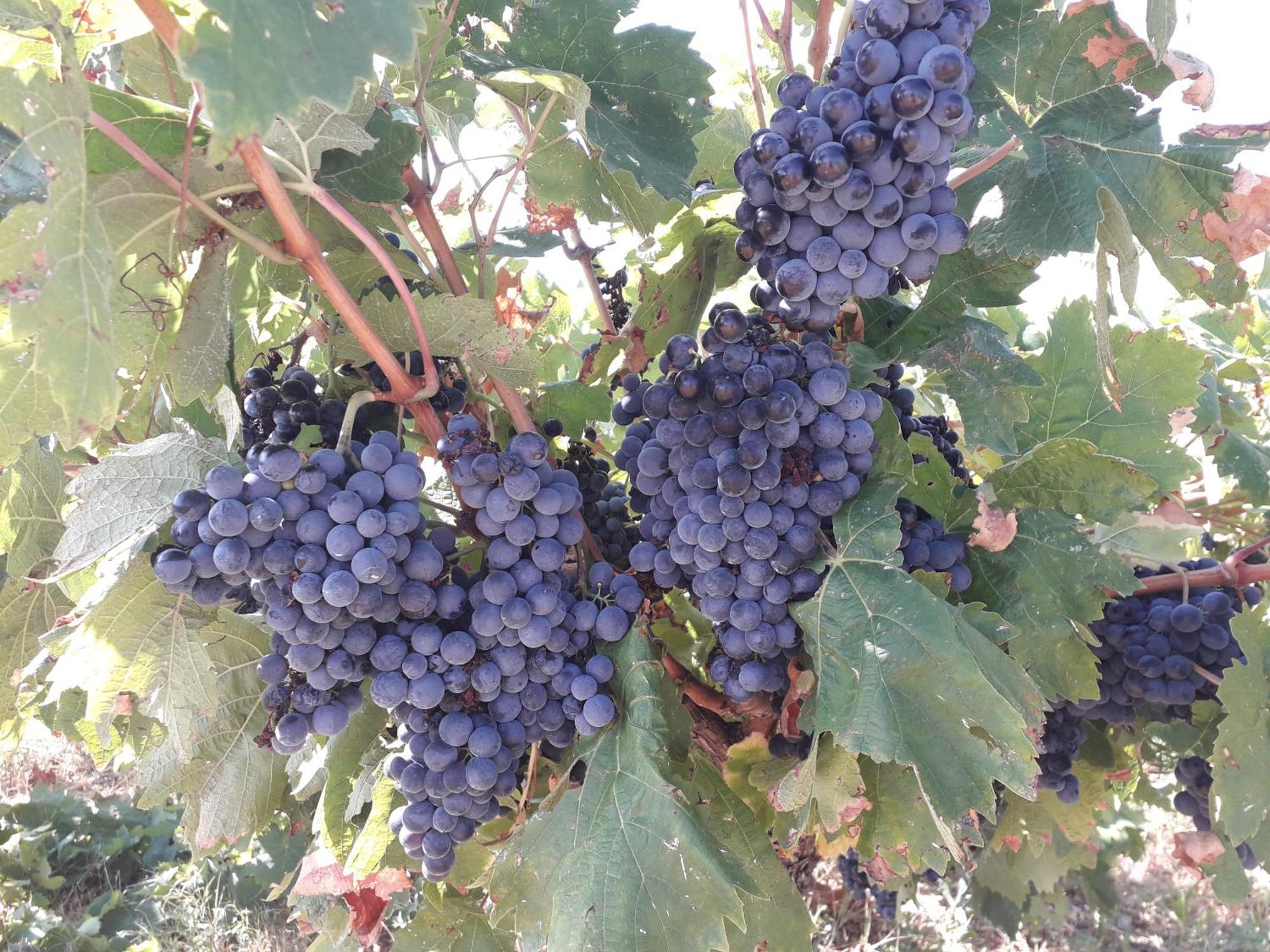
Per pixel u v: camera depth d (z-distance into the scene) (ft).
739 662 1.52
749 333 1.39
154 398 1.41
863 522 1.42
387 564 1.22
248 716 1.59
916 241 1.26
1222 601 1.91
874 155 1.22
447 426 1.49
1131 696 1.97
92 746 1.63
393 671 1.32
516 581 1.36
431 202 1.64
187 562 1.19
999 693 1.29
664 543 1.53
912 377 2.48
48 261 0.95
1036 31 1.44
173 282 1.32
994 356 1.53
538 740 1.48
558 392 1.80
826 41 1.63
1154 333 1.79
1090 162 1.43
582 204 1.87
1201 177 1.37
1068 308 1.86
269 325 2.01
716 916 1.27
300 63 0.90
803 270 1.30
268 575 1.22
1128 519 2.05
